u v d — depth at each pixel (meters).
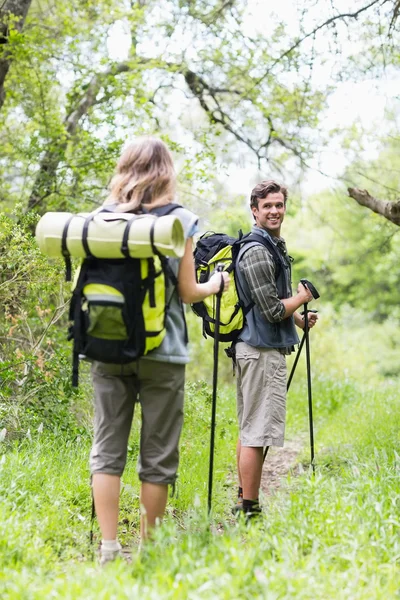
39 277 6.02
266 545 3.10
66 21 8.95
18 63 8.91
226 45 9.23
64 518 3.71
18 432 5.23
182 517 4.39
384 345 25.22
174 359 3.21
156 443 3.29
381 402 9.10
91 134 8.69
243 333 4.30
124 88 8.93
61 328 7.24
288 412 9.08
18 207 6.37
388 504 3.70
